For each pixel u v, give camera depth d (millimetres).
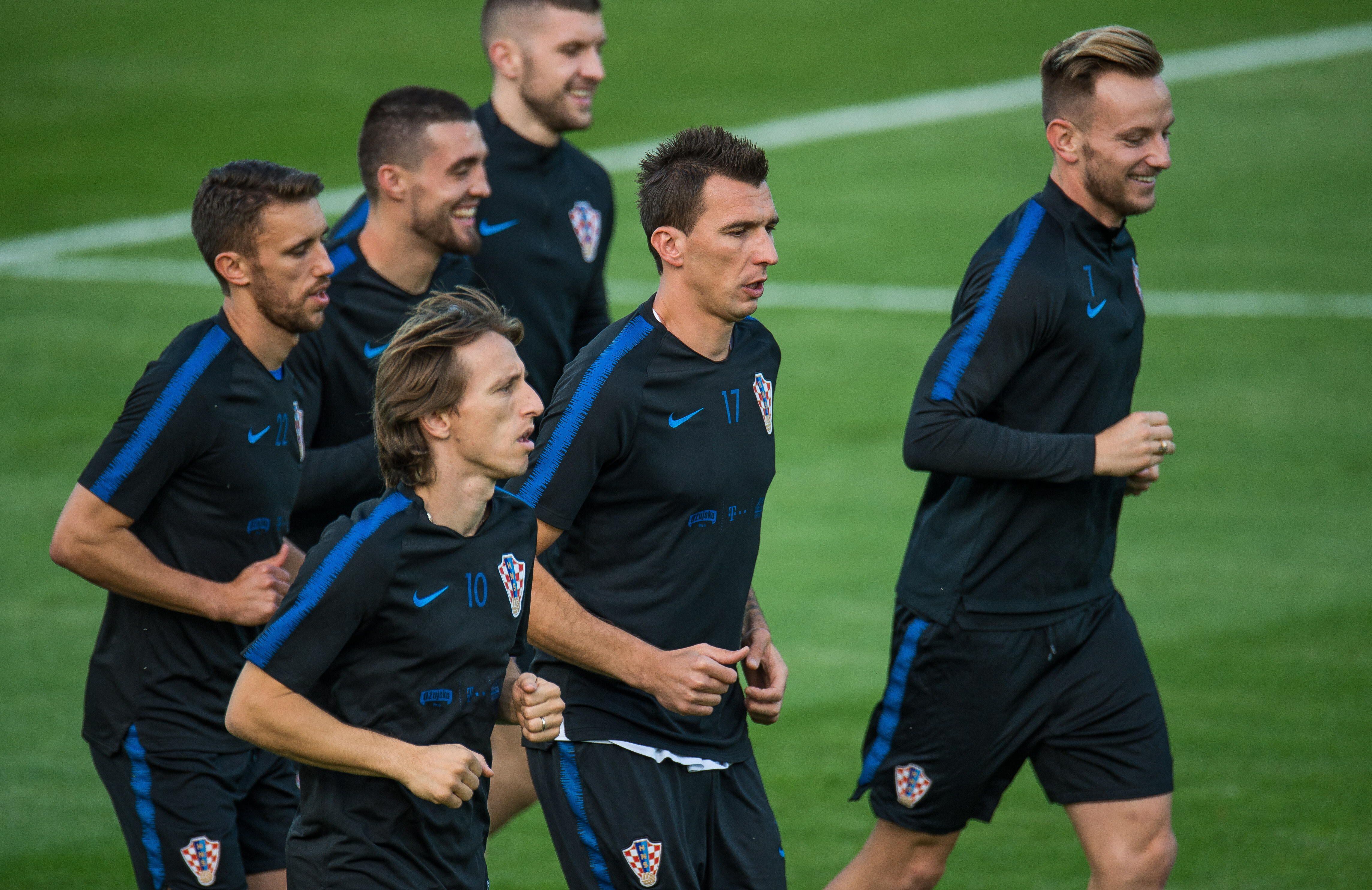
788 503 31750
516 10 18859
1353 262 47969
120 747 14188
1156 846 14922
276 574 14133
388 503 11258
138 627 14133
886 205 53281
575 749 13305
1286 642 24938
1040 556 14891
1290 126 61406
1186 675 23672
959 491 15172
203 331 14156
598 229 20125
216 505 14164
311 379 16781
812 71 70000
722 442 13297
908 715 15641
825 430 35781
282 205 13867
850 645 25156
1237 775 20438
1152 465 14391
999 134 61125
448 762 10977
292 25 75125
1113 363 14859
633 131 61781
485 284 18750
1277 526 30156
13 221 51156
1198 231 50812
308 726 10977
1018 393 14820
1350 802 19656
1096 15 78625
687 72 69688
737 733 14070
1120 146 14320
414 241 17062
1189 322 42906
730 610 13711
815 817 19625
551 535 12953
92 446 33719
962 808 15586
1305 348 40906
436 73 68375
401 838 11570
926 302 44688
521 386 11445
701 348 13250
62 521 13727
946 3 80562
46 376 37875
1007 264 14422
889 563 28719
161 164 57250
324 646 11008
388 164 16688
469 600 11578
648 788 13234
